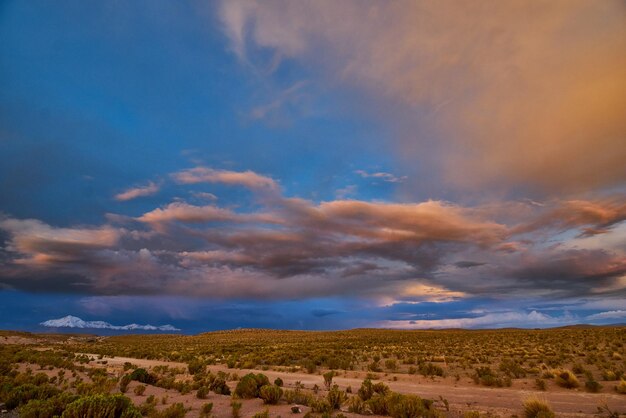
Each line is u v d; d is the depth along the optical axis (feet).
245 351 162.91
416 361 105.81
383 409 39.93
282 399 48.67
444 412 42.98
